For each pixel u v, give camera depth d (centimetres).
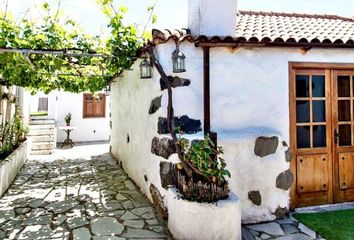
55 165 902
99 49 495
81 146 1377
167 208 443
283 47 475
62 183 684
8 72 617
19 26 457
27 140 1012
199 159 377
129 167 738
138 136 630
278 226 430
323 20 748
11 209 504
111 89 1105
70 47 489
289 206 482
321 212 476
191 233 359
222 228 356
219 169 386
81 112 1571
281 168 463
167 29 473
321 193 507
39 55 527
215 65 469
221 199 376
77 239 385
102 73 771
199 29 488
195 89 461
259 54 486
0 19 431
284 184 464
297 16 774
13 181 703
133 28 471
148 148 542
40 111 1727
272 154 460
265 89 489
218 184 383
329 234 395
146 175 562
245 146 449
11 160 682
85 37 503
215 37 432
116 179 718
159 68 444
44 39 464
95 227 424
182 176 393
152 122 509
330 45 470
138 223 438
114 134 1018
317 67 507
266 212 453
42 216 470
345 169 520
